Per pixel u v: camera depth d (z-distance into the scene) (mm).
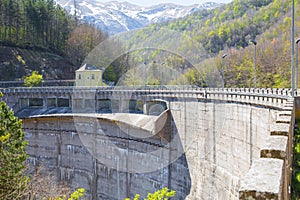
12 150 34875
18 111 85688
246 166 42406
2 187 31484
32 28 148625
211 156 49406
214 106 48500
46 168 74625
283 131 11234
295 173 18328
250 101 41094
